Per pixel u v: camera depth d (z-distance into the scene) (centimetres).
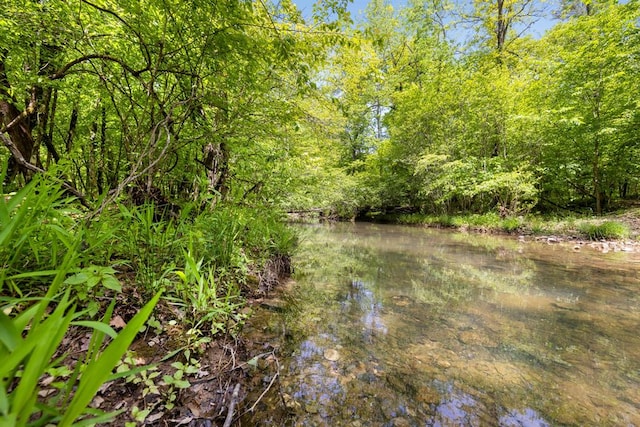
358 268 470
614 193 1088
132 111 270
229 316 212
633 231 700
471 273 439
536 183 978
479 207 1154
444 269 464
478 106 1055
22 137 257
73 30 231
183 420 114
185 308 185
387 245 721
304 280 385
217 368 153
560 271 450
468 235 913
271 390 146
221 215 294
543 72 1069
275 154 470
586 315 278
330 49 303
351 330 233
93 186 328
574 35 943
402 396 154
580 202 1120
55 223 147
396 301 313
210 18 214
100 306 157
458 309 290
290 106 330
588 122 870
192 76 254
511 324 256
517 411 147
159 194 309
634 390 166
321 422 129
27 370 52
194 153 373
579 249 636
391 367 182
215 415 121
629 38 781
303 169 609
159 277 191
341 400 146
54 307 143
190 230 221
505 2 1310
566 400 157
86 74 291
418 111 1228
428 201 1347
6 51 247
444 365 188
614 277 414
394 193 1451
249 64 257
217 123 337
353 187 1498
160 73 259
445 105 1169
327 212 1569
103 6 223
